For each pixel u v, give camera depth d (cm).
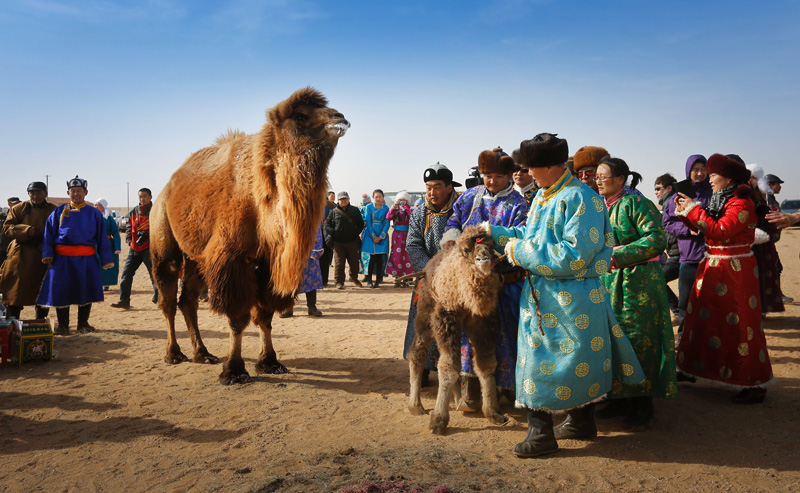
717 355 495
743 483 346
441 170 516
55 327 885
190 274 679
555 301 375
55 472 375
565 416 492
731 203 481
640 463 376
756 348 488
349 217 1424
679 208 511
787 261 1755
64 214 834
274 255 557
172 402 523
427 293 455
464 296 404
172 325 690
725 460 381
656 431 438
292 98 540
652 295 446
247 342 810
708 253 508
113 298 1270
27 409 504
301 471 363
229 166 594
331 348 767
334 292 1382
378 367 661
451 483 338
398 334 866
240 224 565
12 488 352
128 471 375
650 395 439
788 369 613
